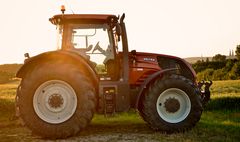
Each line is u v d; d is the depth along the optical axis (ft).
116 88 25.35
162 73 26.86
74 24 26.63
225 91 82.94
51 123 24.64
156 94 25.91
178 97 26.37
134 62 27.50
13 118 26.71
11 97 55.26
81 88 24.70
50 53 24.63
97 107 25.48
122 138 24.26
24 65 25.12
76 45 26.53
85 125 24.75
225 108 54.90
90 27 26.66
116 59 26.68
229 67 268.41
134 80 27.37
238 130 28.30
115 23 26.50
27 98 24.82
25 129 28.89
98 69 26.45
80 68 25.77
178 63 28.73
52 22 27.99
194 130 26.86
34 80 24.85
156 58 28.14
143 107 26.30
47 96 24.97
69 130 24.57
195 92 26.32
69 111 24.85
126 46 26.32
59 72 24.80
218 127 29.50
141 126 29.94
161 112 26.22
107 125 30.81
